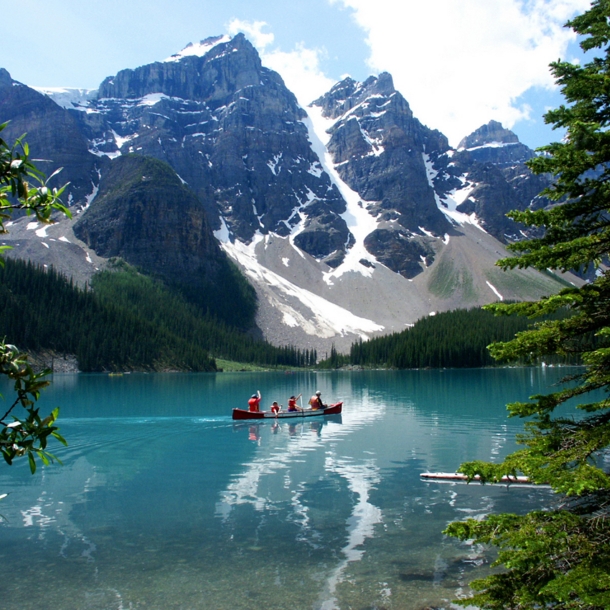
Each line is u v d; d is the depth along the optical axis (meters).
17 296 164.50
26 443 5.80
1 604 14.66
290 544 18.73
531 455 10.84
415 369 187.50
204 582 15.91
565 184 11.90
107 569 16.78
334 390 94.12
